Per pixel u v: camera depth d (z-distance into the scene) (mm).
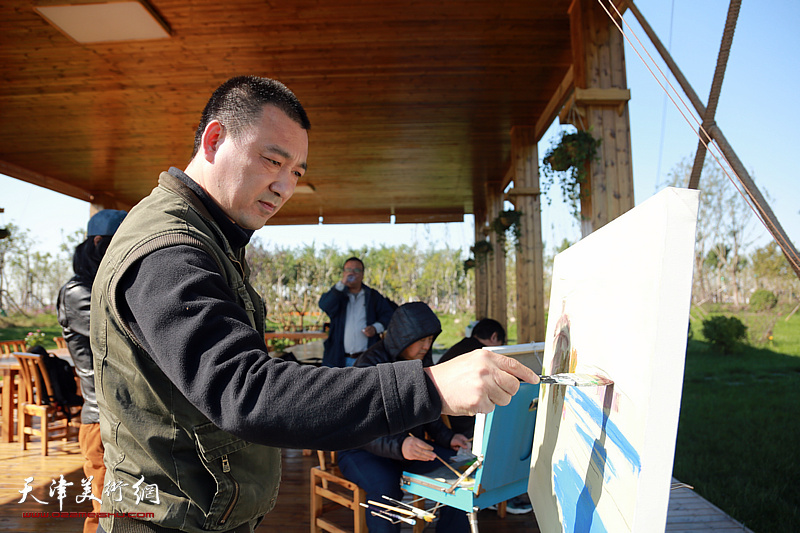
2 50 4145
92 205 9391
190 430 792
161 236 708
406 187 9000
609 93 3299
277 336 8664
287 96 877
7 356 5121
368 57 4336
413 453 1827
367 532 1996
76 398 4246
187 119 5797
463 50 4207
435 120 5766
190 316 613
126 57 4289
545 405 1088
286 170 886
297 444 571
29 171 7836
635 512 487
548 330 1120
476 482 1540
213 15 3684
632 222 600
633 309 566
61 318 1986
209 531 819
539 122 5645
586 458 710
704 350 8492
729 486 3168
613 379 615
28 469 3730
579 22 3414
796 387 5863
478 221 10820
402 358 2344
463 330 14383
